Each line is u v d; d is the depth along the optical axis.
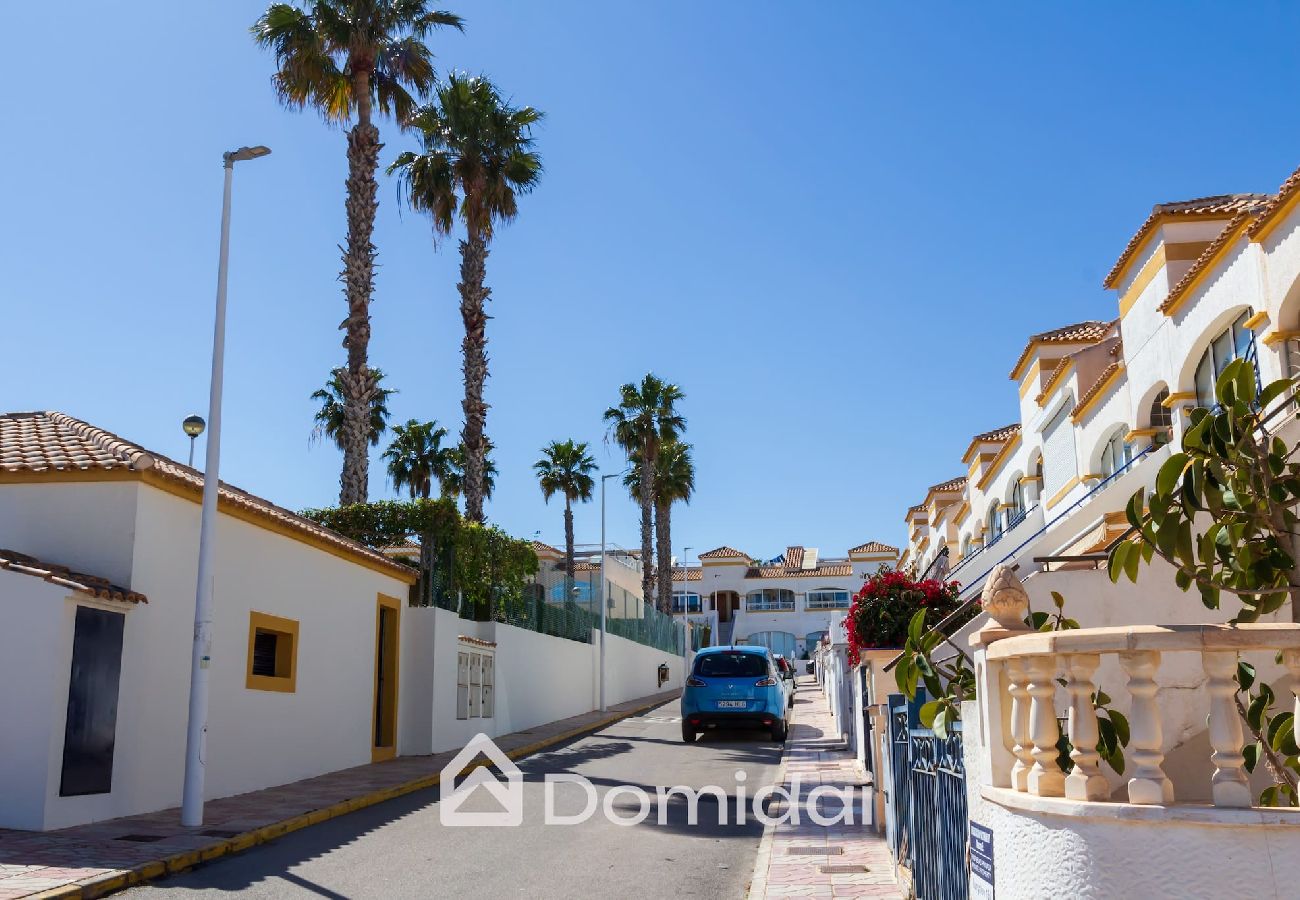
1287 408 8.10
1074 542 12.13
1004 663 4.90
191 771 11.04
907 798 7.91
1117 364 16.98
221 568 13.44
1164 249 15.06
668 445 52.06
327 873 9.17
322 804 12.73
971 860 5.29
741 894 8.35
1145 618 8.59
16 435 13.54
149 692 11.94
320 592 16.17
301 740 15.36
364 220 23.75
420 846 10.48
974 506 31.61
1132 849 3.88
